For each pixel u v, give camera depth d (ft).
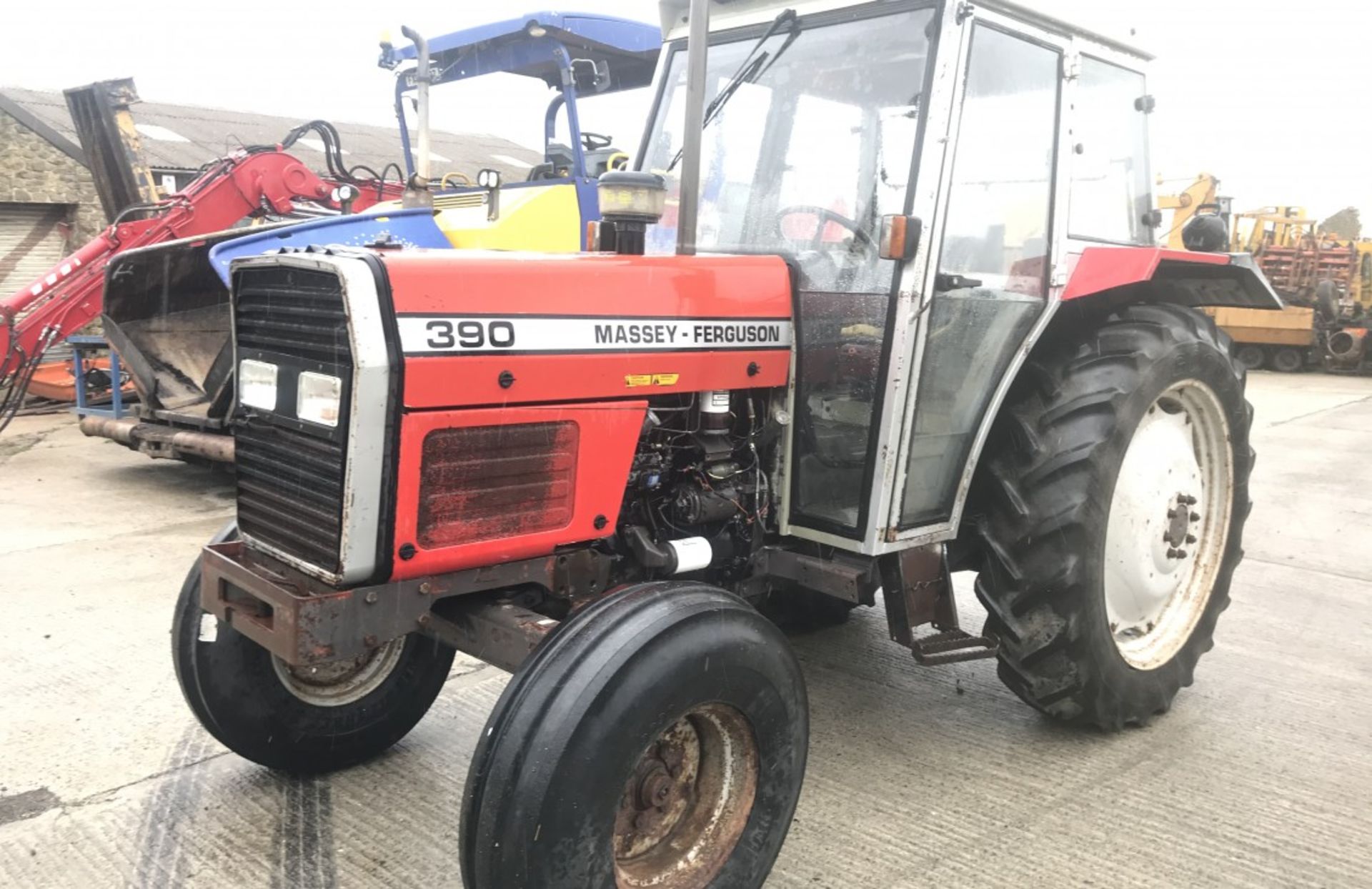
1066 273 10.10
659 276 7.96
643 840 6.90
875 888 7.71
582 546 7.92
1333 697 11.50
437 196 22.06
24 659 11.83
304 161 50.03
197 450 19.20
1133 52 10.86
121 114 28.84
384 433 6.50
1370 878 7.93
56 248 39.19
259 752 8.80
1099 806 8.98
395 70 22.39
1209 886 7.80
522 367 7.07
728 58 10.00
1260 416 35.24
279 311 7.02
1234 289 12.00
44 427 28.71
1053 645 9.56
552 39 19.75
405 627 6.95
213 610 7.56
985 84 8.87
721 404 8.53
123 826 8.43
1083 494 9.39
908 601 9.04
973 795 9.14
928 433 8.96
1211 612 11.46
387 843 8.25
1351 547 18.10
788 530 9.23
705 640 6.55
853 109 8.90
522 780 5.96
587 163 21.44
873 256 8.62
